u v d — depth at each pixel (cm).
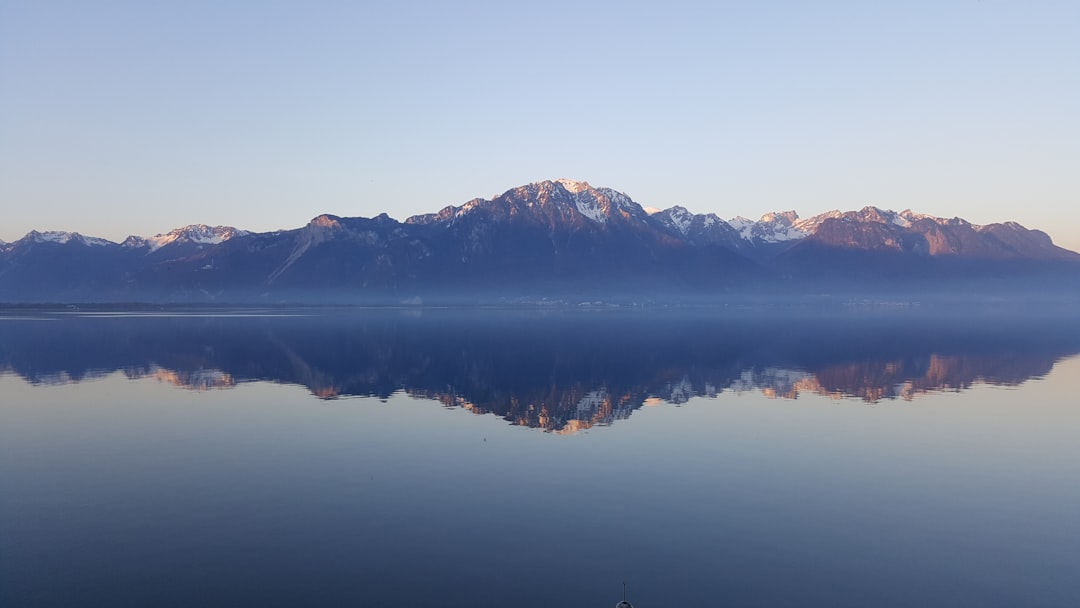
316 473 3756
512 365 8994
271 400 6175
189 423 5116
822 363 9162
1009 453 4241
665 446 4409
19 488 3466
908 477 3716
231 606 2247
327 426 5016
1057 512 3162
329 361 9388
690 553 2680
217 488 3478
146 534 2848
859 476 3731
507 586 2392
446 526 2953
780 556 2656
